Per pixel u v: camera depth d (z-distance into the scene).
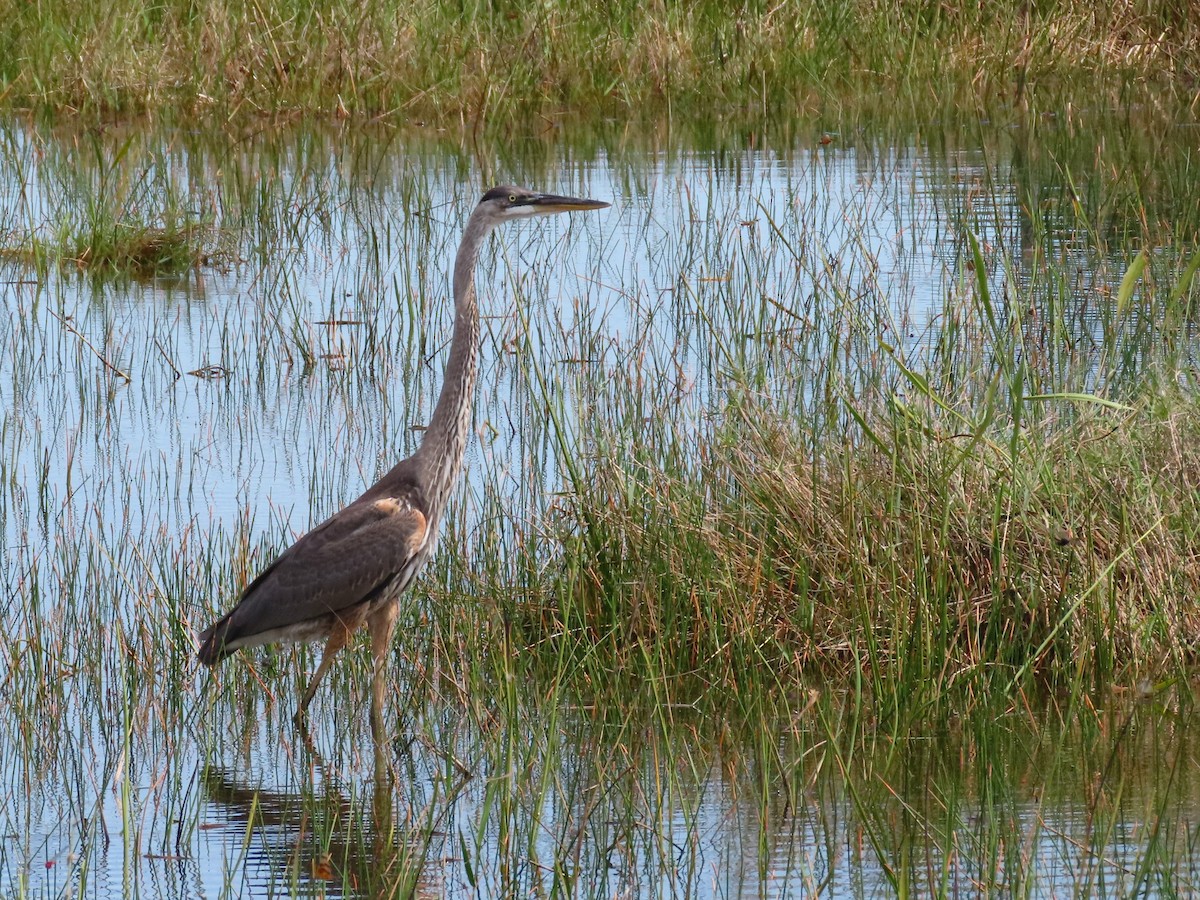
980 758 9.19
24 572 11.59
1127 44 31.30
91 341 17.20
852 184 22.84
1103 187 21.42
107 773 9.55
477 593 11.39
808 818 8.66
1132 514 10.73
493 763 9.38
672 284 18.64
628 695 10.38
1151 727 9.59
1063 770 9.07
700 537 11.11
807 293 17.83
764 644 10.65
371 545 10.08
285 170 24.64
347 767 9.68
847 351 14.56
